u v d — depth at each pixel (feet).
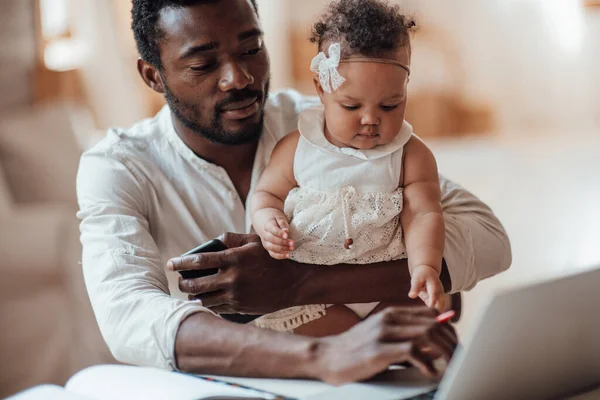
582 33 22.82
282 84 19.22
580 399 3.60
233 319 4.81
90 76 14.14
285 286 4.64
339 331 4.84
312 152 4.65
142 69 5.43
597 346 3.52
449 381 3.12
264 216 4.60
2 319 8.41
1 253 8.48
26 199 9.62
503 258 5.24
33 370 8.47
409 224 4.58
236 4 4.88
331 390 3.52
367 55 4.31
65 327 8.62
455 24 22.27
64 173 9.81
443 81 22.06
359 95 4.35
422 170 4.65
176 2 4.85
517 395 3.37
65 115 10.36
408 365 3.92
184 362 4.00
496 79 22.54
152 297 4.29
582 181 15.83
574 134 22.13
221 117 4.98
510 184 15.69
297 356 3.73
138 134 5.41
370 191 4.61
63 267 8.71
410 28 4.55
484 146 20.34
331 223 4.59
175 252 5.38
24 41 10.61
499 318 3.00
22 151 9.69
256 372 3.82
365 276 4.68
